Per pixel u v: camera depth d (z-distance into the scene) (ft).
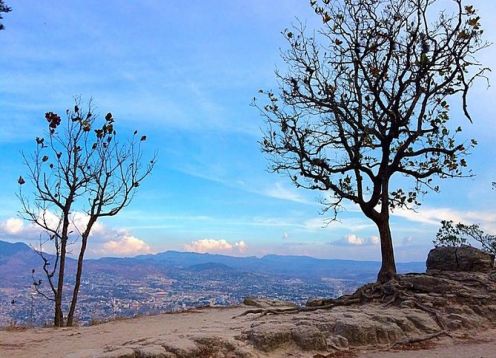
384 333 43.96
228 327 43.96
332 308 56.85
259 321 46.83
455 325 49.34
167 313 66.95
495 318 53.62
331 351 40.22
